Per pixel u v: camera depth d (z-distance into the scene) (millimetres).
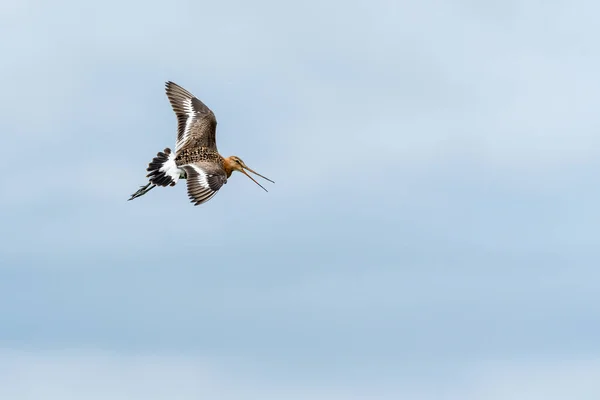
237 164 29938
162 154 27891
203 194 26547
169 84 30172
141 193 27531
